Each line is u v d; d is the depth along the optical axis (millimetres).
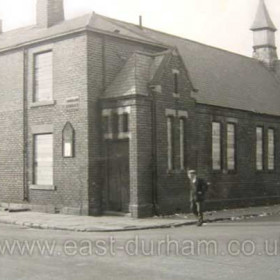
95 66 21500
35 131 22984
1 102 24469
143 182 20797
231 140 26891
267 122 29672
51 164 22484
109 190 21453
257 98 30188
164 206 21625
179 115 22703
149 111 21266
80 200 21188
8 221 19188
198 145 24297
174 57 22625
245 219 21750
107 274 9750
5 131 24250
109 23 23797
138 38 23016
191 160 23234
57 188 22000
